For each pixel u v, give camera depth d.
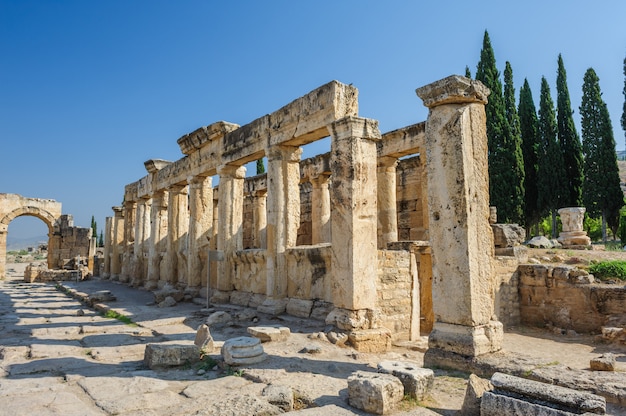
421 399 5.52
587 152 34.41
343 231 9.98
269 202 12.94
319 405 5.39
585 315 13.59
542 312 14.70
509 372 6.15
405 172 19.31
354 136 10.08
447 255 7.25
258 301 13.27
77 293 19.30
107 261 29.34
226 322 11.52
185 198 20.08
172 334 10.13
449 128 7.35
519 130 31.67
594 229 44.97
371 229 10.09
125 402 5.46
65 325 11.58
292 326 10.71
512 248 15.77
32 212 37.38
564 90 35.75
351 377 5.47
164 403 5.49
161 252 21.55
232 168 15.69
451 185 7.25
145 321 11.93
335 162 10.40
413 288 11.55
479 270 7.10
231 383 6.23
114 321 12.37
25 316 13.34
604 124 33.88
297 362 7.36
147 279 22.38
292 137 12.20
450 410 5.30
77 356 8.03
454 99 7.34
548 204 33.53
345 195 10.02
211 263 16.83
